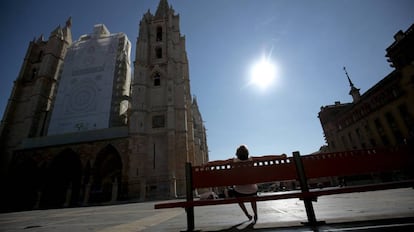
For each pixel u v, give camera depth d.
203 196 13.45
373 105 34.16
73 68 54.78
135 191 36.31
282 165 4.10
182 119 42.94
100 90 50.72
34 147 45.03
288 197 3.71
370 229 2.96
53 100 54.81
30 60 63.19
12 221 10.08
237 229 3.89
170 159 38.00
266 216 5.60
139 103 43.38
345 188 3.64
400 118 29.25
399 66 28.58
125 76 54.59
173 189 34.28
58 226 6.61
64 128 48.19
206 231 3.88
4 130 52.62
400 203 5.68
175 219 6.53
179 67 48.69
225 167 4.20
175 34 53.22
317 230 3.26
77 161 44.28
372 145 35.06
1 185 42.34
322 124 50.19
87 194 35.47
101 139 42.50
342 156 4.03
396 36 28.47
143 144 40.34
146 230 4.55
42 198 40.16
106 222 6.83
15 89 57.75
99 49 56.06
